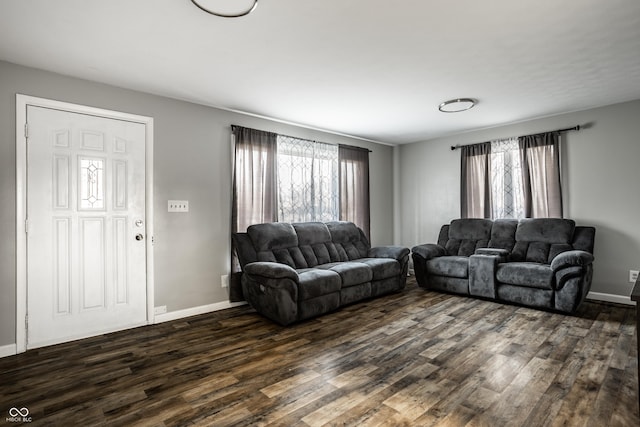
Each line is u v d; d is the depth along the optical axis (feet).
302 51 8.56
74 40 7.87
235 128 13.09
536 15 7.05
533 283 12.01
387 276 14.25
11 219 8.79
